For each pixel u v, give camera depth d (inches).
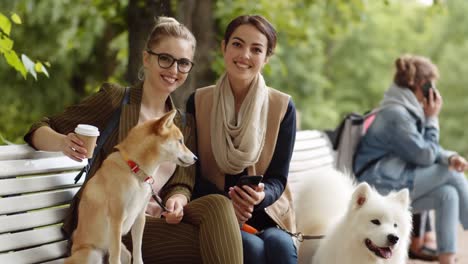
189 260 136.9
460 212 227.6
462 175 228.5
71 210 130.6
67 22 397.4
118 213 120.4
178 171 144.3
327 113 789.9
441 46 1134.4
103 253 123.6
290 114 160.6
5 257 120.1
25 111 417.7
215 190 156.6
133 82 226.5
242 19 155.3
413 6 1188.5
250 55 153.1
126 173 121.8
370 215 156.9
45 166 134.0
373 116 242.8
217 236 130.3
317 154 227.6
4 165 124.6
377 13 1075.3
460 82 1095.0
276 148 159.0
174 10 248.2
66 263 121.6
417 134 227.3
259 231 156.6
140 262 128.6
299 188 190.9
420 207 228.5
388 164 231.1
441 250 223.0
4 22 172.7
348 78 1043.9
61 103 424.8
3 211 121.4
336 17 509.4
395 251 158.1
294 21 433.7
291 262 143.7
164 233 136.8
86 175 133.8
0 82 411.5
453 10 1135.6
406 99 233.0
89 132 123.3
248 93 155.1
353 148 240.2
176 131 127.3
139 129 125.3
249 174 156.7
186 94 234.1
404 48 1122.0
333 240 160.6
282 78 732.7
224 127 154.8
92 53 434.3
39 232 128.7
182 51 142.3
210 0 273.9
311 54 767.7
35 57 402.6
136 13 225.8
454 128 1086.4
